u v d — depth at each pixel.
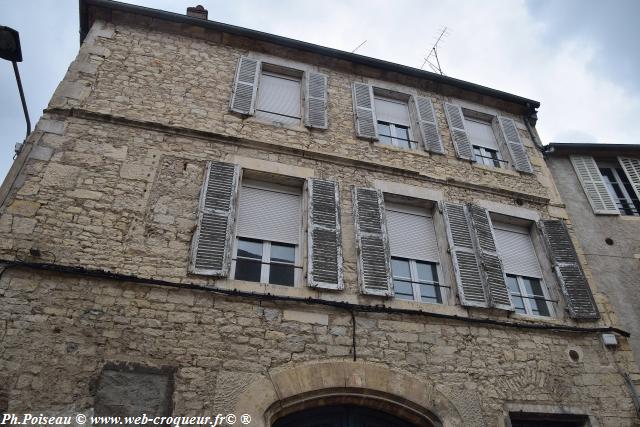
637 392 6.16
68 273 5.13
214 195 6.21
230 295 5.50
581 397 5.98
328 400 5.28
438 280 6.75
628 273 7.86
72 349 4.73
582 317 6.77
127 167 6.17
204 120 7.05
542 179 8.62
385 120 8.56
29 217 5.38
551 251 7.43
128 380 4.71
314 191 6.69
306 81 8.20
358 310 5.82
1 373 4.43
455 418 5.38
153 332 5.04
